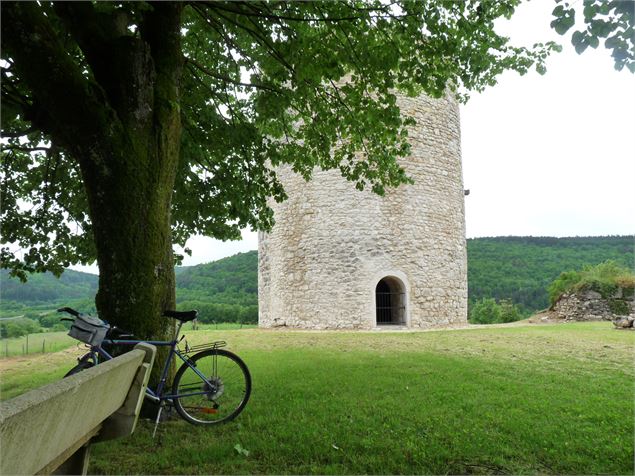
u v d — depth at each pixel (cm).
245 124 611
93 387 165
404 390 422
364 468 252
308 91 570
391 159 601
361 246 1211
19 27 313
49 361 713
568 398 386
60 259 647
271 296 1369
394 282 1277
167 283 362
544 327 1112
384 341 826
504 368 527
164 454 276
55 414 135
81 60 521
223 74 622
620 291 1472
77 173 640
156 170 359
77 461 211
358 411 355
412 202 1252
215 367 357
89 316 297
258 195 708
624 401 377
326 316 1212
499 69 512
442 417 335
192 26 573
